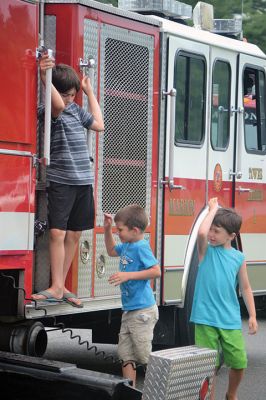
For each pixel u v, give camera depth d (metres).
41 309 13.12
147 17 15.88
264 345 20.59
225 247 13.25
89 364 18.09
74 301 13.58
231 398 13.39
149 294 13.55
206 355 11.12
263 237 19.70
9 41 12.15
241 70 18.89
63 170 13.36
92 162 14.23
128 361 13.55
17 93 12.26
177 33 16.67
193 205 17.22
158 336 16.83
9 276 12.26
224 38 18.81
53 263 13.34
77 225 13.70
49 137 12.70
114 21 14.99
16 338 12.88
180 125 16.84
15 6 12.23
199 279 13.17
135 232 13.46
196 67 17.34
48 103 12.62
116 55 15.10
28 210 12.43
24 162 12.36
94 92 14.52
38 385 11.30
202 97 17.53
